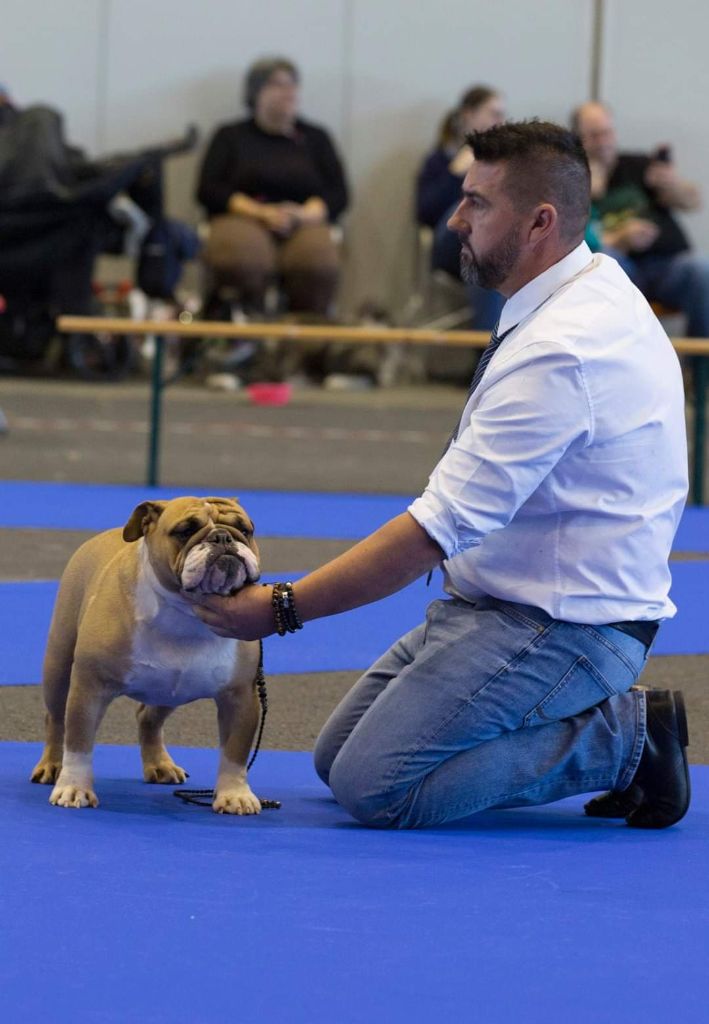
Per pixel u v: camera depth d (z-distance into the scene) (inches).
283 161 1032.8
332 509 611.8
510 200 259.4
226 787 267.0
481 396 259.0
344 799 261.1
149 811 263.3
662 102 1157.1
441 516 249.9
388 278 1138.0
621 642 264.4
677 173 1133.7
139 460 714.8
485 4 1131.3
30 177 924.0
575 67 1146.0
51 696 278.1
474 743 261.0
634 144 1159.0
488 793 261.4
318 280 1019.3
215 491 643.5
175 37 1099.9
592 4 1142.3
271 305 1043.9
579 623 261.6
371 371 1053.2
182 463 715.4
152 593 252.4
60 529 542.3
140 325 642.2
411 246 1137.4
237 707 263.7
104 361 992.2
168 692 259.6
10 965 187.6
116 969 187.8
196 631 255.0
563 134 261.6
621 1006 181.8
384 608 453.1
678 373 268.4
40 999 177.9
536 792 264.4
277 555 505.7
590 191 263.3
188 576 242.4
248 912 210.5
